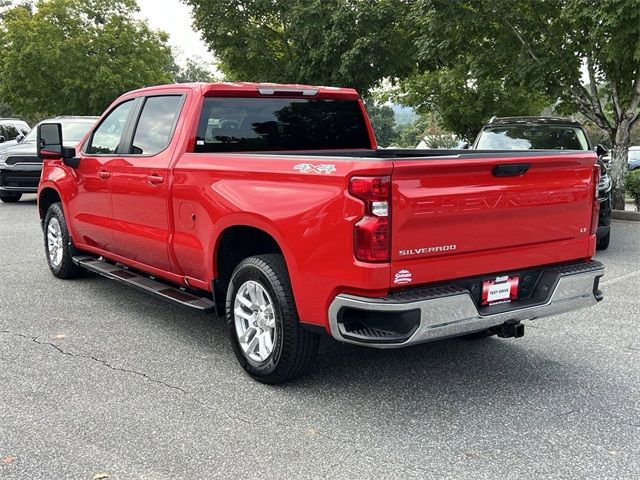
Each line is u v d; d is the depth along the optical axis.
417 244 3.60
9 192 15.33
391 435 3.65
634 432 3.71
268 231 4.06
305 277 3.85
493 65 14.20
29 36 33.25
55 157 6.35
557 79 13.29
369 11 16.09
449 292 3.68
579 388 4.35
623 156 13.83
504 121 11.23
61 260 7.17
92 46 34.19
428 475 3.22
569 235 4.32
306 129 5.62
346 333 3.70
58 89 34.81
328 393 4.23
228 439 3.58
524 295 4.24
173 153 5.02
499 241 3.95
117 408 3.96
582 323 5.83
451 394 4.24
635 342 5.30
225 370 4.62
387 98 23.59
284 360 4.12
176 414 3.89
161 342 5.23
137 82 35.16
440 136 43.72
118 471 3.23
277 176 4.02
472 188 3.75
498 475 3.23
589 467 3.31
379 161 3.42
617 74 12.99
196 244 4.80
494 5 12.80
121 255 6.02
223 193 4.41
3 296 6.60
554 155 4.07
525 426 3.78
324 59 16.95
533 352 5.07
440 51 14.02
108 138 6.04
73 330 5.51
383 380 4.46
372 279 3.50
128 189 5.53
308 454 3.42
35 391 4.20
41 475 3.18
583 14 11.37
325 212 3.67
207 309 4.80
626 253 9.39
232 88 5.13
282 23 18.94
